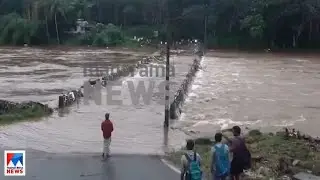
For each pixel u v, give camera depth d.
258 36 111.38
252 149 18.66
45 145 20.55
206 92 41.84
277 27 110.50
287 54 97.44
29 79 49.81
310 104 35.78
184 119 29.02
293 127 27.27
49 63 69.88
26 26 122.44
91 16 136.25
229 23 120.69
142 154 18.88
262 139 20.91
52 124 25.94
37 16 122.69
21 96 37.88
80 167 16.47
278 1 106.69
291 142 19.88
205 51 103.88
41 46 119.25
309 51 106.06
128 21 135.75
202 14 116.94
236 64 72.25
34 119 27.14
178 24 107.06
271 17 109.50
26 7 130.00
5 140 21.36
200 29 121.19
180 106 32.97
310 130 26.47
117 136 23.36
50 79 49.91
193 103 35.59
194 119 29.14
